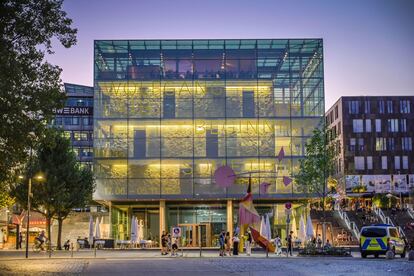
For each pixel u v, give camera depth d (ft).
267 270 103.71
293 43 240.53
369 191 408.46
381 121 420.77
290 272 98.27
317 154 183.52
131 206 243.19
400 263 120.88
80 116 439.63
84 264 126.21
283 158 235.61
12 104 92.17
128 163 235.40
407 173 416.05
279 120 237.45
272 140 236.43
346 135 418.92
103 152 235.81
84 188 217.56
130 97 237.86
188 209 241.14
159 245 233.35
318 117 237.25
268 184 233.55
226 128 237.45
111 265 122.21
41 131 98.78
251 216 163.73
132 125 237.04
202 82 238.48
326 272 97.35
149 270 106.42
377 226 147.54
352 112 420.77
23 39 95.25
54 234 294.87
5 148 99.04
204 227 239.30
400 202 392.06
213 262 131.03
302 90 238.68
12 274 96.63
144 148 236.43
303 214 241.14
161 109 237.66
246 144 236.43
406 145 419.13
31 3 94.63
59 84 99.40
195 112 237.25
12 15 92.63
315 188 185.88
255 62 239.71
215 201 240.32
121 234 240.94
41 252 195.00
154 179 234.79
